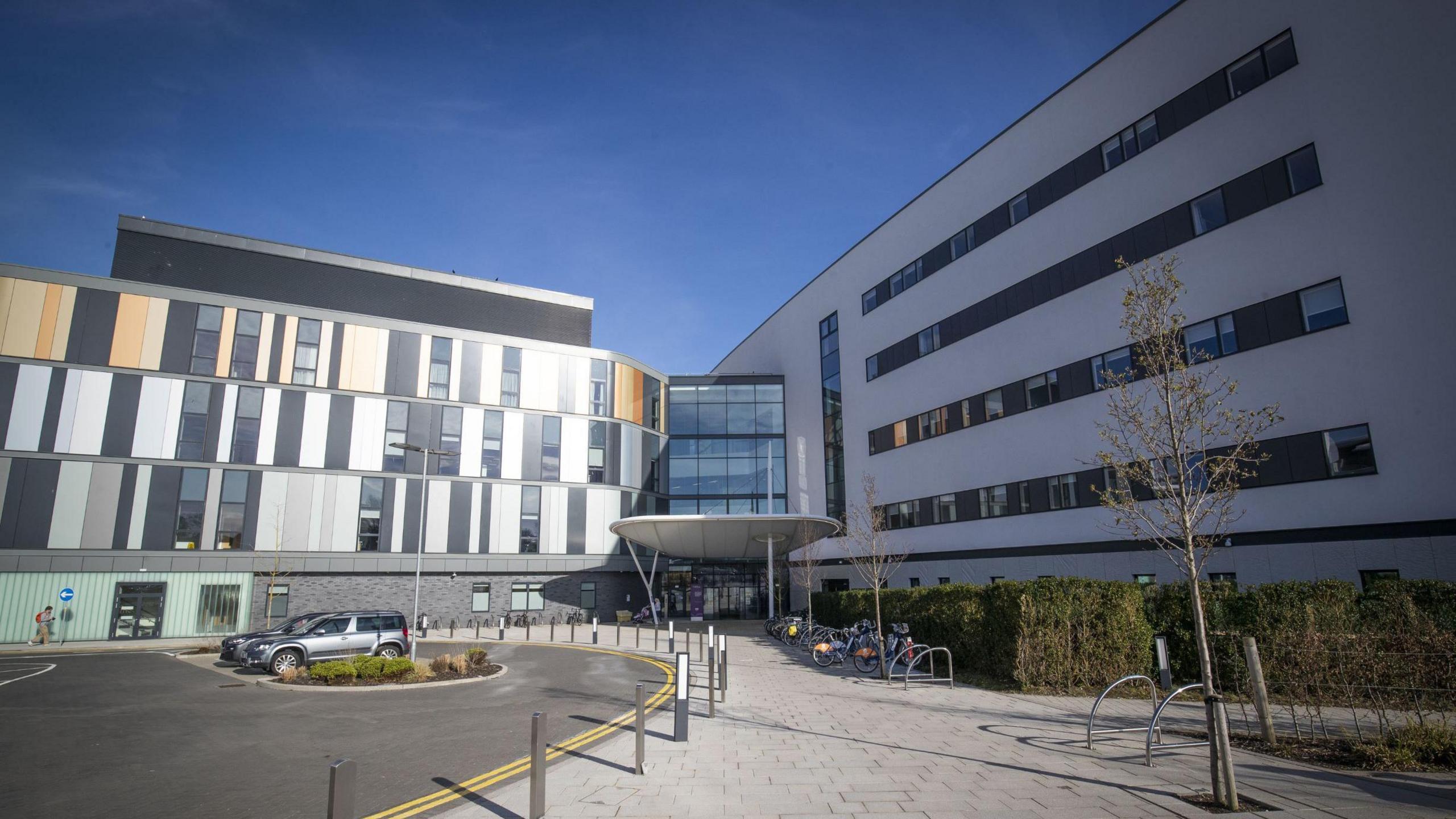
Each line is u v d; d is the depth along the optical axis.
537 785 7.18
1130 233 26.12
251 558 35.94
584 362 46.53
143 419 34.91
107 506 33.69
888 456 38.56
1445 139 18.33
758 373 55.69
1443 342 18.00
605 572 45.09
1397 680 10.20
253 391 37.38
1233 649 13.13
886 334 39.44
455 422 41.97
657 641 29.52
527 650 27.45
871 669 19.33
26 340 33.34
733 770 9.12
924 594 20.23
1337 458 19.72
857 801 7.69
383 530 39.12
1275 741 9.84
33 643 31.38
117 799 8.30
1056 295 28.98
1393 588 13.46
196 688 17.91
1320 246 20.58
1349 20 20.39
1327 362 20.12
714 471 50.69
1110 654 15.12
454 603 40.34
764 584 48.78
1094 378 27.08
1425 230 18.52
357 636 22.14
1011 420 30.66
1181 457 9.34
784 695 15.57
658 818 7.22
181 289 36.59
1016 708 13.55
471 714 13.81
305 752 10.62
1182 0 24.94
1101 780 8.34
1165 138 25.19
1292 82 21.64
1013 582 16.09
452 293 48.12
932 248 36.31
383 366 40.62
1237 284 22.50
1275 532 20.78
